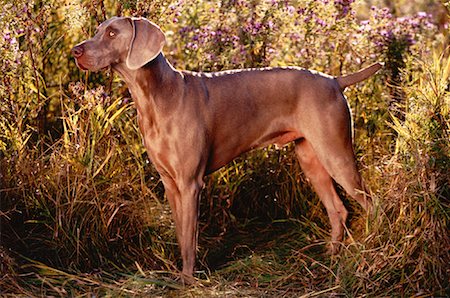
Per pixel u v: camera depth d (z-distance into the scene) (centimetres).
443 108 420
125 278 418
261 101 424
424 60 471
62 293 392
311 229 473
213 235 489
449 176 393
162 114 402
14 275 397
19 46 510
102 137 458
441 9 719
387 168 430
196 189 409
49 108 539
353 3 524
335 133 426
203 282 409
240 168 501
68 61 543
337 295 387
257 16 515
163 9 484
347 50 543
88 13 486
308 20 517
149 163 489
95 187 437
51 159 449
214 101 412
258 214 512
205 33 514
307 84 427
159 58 401
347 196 493
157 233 451
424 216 388
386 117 516
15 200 443
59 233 432
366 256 398
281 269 427
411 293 382
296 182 503
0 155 445
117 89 523
